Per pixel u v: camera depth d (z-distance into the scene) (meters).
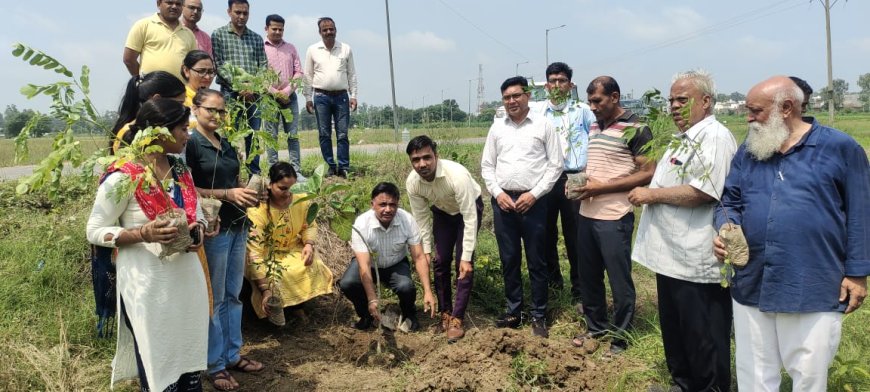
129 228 3.09
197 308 3.30
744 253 3.13
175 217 2.94
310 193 3.71
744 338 3.30
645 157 4.48
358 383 4.34
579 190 4.58
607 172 4.66
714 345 3.69
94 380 3.85
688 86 3.59
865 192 2.90
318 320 5.38
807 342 3.03
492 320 5.68
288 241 5.13
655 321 5.24
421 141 4.65
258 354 4.69
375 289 5.30
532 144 4.98
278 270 4.50
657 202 3.71
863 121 42.06
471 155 10.88
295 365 4.58
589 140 4.87
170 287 3.15
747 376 3.32
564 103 5.96
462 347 4.64
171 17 5.24
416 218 5.22
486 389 4.05
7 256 5.05
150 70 5.20
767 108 3.01
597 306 4.99
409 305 5.29
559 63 5.92
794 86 2.99
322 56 7.50
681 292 3.70
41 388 3.71
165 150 3.09
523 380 4.19
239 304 4.25
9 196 6.27
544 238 5.12
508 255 5.19
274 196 4.87
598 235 4.71
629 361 4.61
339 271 6.06
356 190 7.12
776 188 3.07
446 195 4.93
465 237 4.96
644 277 6.64
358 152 11.05
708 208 3.59
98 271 3.44
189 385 3.41
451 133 11.34
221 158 3.81
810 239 2.97
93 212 3.03
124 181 2.86
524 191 5.03
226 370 4.18
